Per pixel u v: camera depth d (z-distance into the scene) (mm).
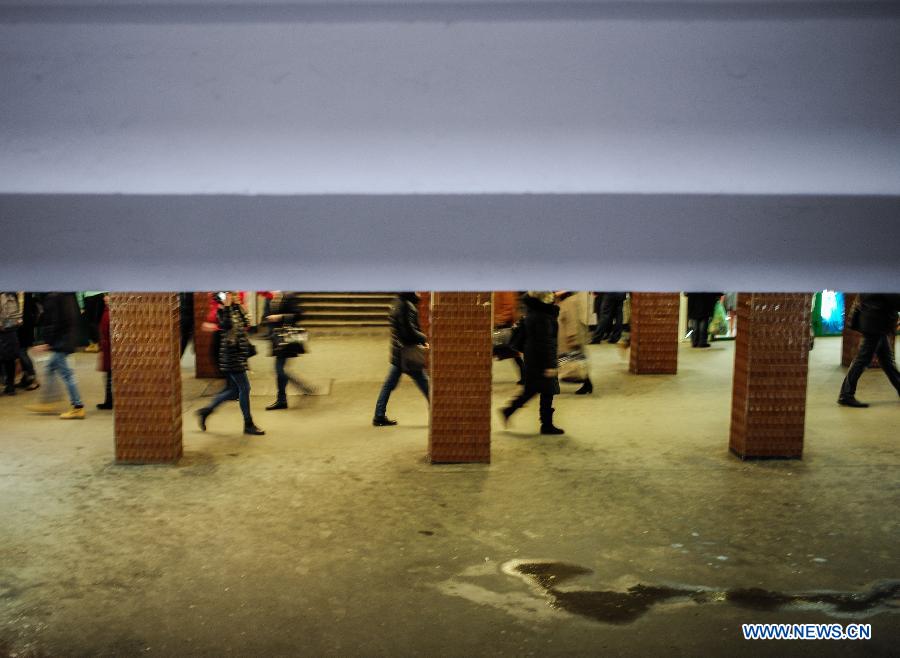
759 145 1069
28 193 1080
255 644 5102
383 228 1119
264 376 13555
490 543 6633
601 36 1052
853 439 9617
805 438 9656
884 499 7633
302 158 1073
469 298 8398
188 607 5559
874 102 1062
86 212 1106
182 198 1096
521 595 5762
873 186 1075
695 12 1044
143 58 1059
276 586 5875
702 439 9680
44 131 1070
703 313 16219
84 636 5180
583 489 7895
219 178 1076
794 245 1116
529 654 5016
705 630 5305
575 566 6219
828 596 5766
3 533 6777
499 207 1107
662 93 1062
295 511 7301
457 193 1082
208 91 1062
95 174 1074
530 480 8156
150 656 4957
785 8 1042
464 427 8609
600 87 1060
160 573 6066
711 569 6176
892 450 9172
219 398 9836
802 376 8680
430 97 1062
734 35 1051
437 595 5754
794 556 6406
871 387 12500
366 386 12789
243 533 6805
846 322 14141
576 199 1097
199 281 1131
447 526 6977
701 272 1126
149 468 8469
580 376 12094
